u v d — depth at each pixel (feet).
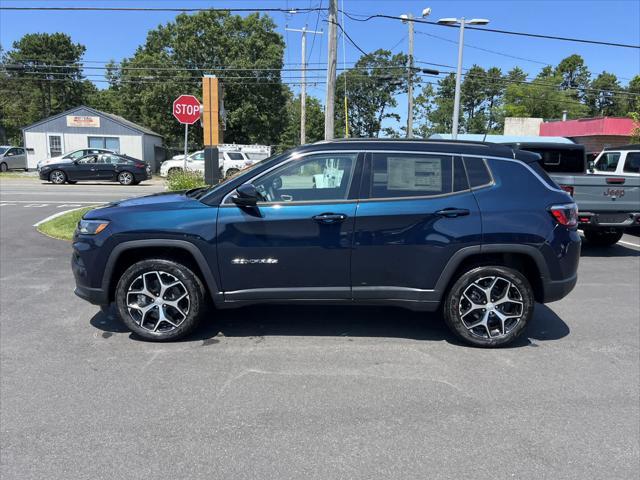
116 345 14.83
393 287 14.55
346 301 14.70
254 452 9.62
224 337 15.61
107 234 14.40
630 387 12.51
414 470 9.11
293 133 214.48
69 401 11.48
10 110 188.44
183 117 37.42
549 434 10.35
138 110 149.59
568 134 114.52
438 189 14.46
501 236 14.16
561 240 14.38
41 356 13.97
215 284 14.55
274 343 15.16
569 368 13.61
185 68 131.13
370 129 221.25
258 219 14.24
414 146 14.58
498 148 14.96
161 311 14.85
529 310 14.71
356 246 14.29
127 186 76.79
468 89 221.87
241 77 130.11
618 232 32.30
